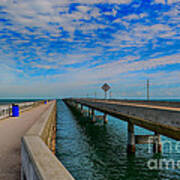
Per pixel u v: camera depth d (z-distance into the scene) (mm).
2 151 5902
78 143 18750
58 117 44031
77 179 10539
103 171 11633
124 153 15156
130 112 14977
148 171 11492
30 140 3920
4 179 3865
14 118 15875
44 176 1658
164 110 9945
